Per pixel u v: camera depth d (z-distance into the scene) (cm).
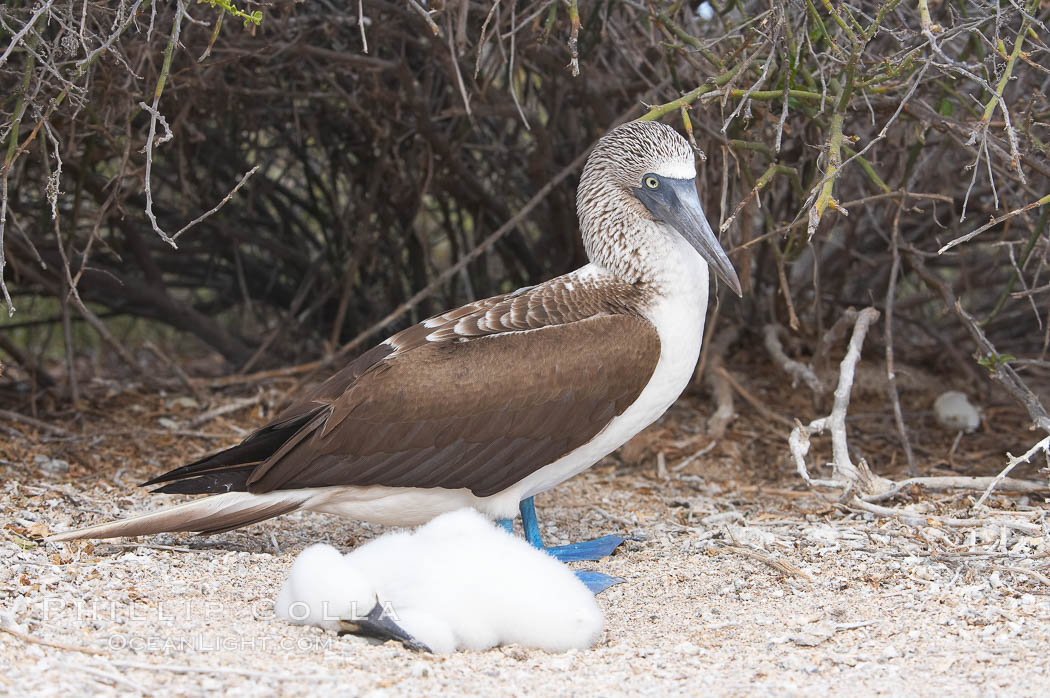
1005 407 1487
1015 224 1336
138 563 879
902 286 1698
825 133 1076
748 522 1048
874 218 1520
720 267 925
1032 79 1334
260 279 1836
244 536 1001
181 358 1945
